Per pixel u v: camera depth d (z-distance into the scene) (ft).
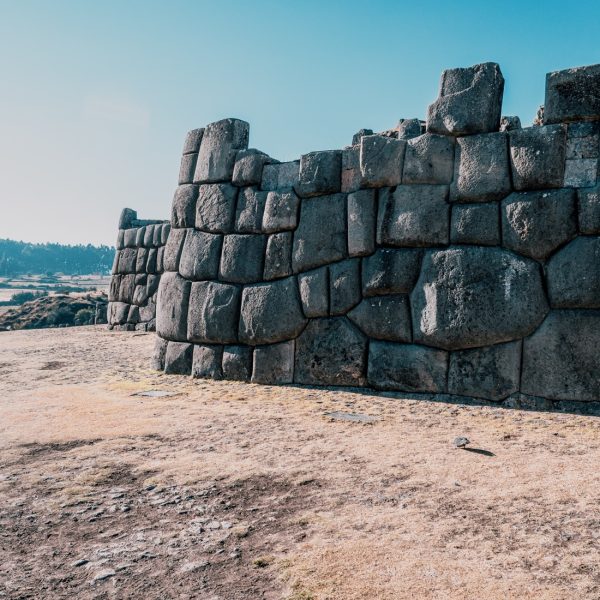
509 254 21.09
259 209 27.12
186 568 9.39
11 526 11.11
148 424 18.31
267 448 15.61
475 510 11.19
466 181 22.21
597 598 8.04
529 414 19.33
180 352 28.63
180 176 30.58
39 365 32.22
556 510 11.06
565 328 19.89
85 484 13.16
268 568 9.29
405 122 27.20
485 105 22.21
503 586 8.43
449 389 21.77
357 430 17.40
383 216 23.79
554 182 20.57
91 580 9.09
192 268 28.66
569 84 20.65
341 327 24.45
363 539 10.14
